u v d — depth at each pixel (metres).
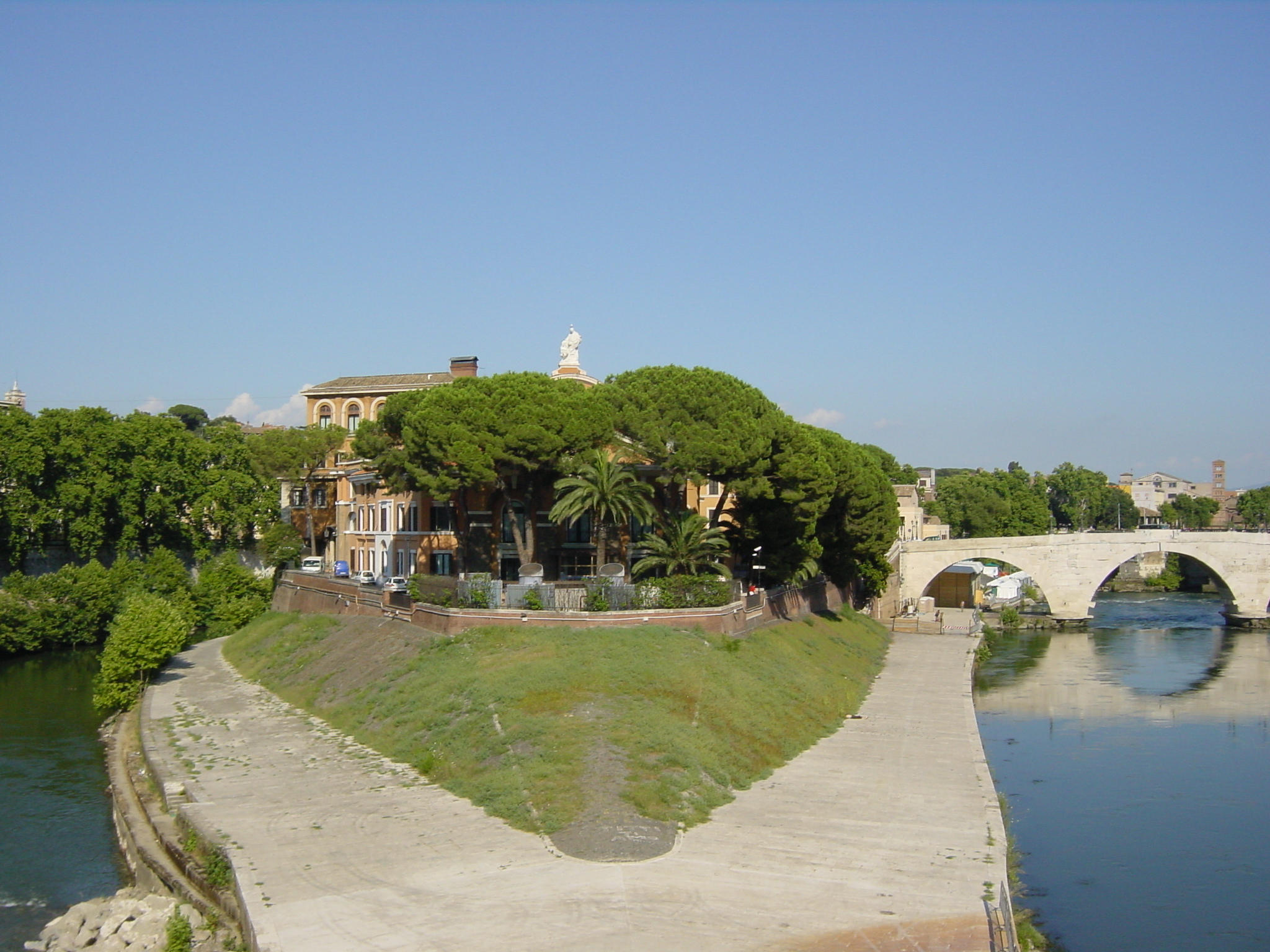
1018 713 76.31
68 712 73.94
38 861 44.22
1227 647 113.69
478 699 50.50
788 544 82.81
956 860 35.69
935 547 134.38
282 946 28.45
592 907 30.95
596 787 40.34
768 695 56.78
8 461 104.56
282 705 63.75
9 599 99.38
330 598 84.25
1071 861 44.75
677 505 75.12
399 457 73.75
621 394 73.38
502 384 73.81
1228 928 37.62
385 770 46.88
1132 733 69.50
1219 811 51.81
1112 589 194.00
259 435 125.62
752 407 73.56
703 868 34.41
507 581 81.12
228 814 40.59
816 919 30.50
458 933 29.22
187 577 110.69
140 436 113.56
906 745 53.72
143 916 35.03
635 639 58.31
